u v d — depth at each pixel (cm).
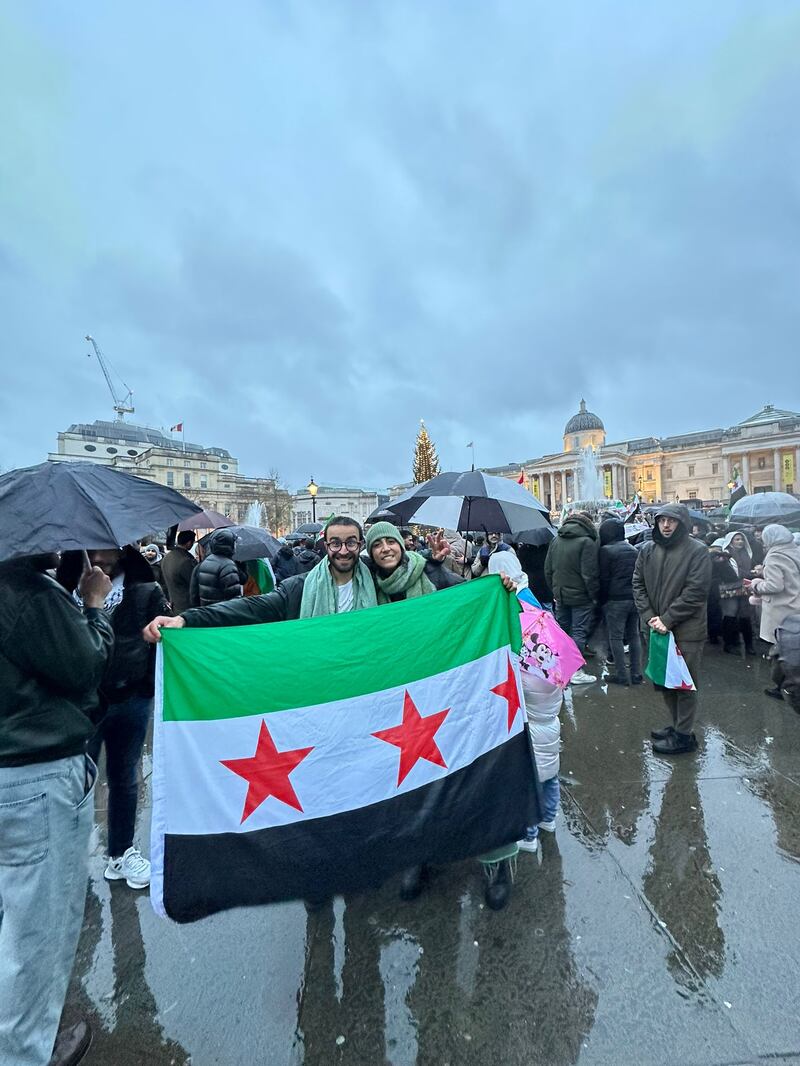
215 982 200
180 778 193
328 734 209
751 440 6862
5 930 150
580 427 8512
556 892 240
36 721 150
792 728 413
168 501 182
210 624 221
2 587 145
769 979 191
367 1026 179
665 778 341
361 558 258
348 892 200
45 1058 153
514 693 236
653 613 379
